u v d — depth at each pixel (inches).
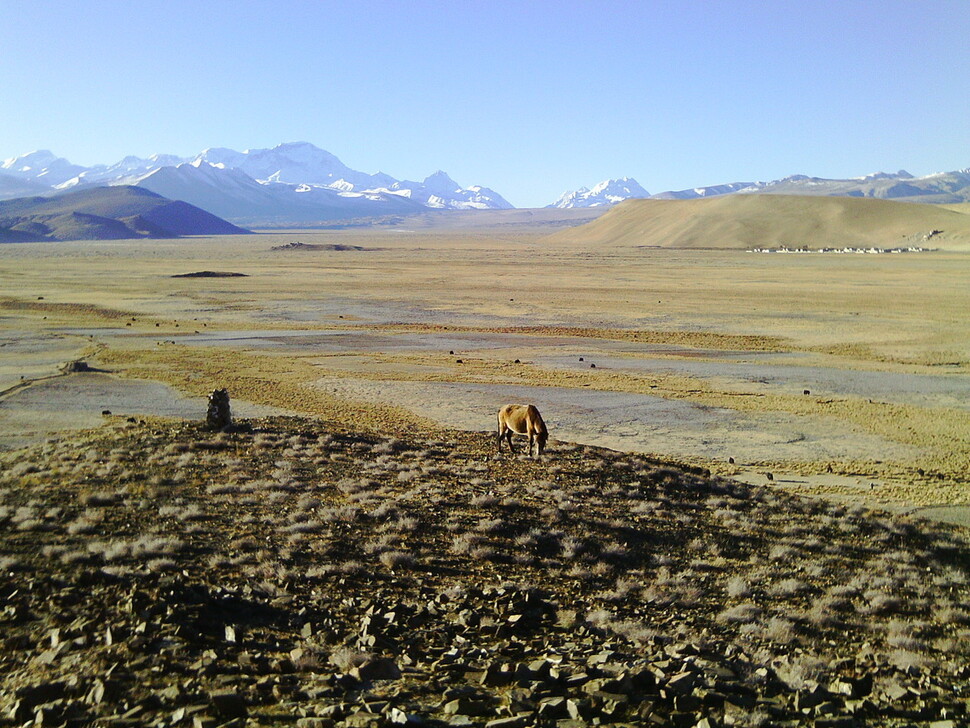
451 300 4367.6
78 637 390.9
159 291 4680.1
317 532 663.8
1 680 352.2
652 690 377.4
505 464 999.0
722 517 846.5
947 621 594.2
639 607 562.9
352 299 4384.8
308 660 384.2
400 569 597.6
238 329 3179.1
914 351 2669.8
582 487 892.6
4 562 508.7
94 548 557.9
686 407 1804.9
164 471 846.5
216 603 458.0
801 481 1195.3
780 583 645.9
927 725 374.0
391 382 2064.5
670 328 3277.6
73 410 1598.2
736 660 451.5
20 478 800.3
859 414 1743.4
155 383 1968.5
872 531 865.5
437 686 370.3
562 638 472.1
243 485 809.5
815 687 406.0
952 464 1338.6
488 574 607.2
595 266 7588.6
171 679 351.9
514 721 323.6
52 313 3565.5
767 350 2723.9
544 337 3041.3
